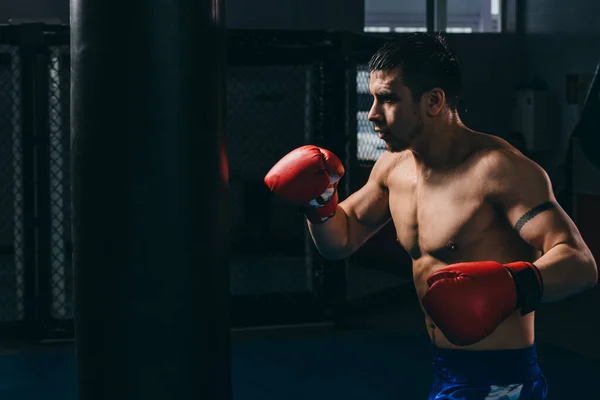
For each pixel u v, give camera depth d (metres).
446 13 8.67
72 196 1.50
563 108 7.74
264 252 8.14
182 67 1.42
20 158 4.73
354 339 4.95
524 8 8.27
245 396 3.92
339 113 5.00
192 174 1.45
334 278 5.08
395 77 1.62
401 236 1.86
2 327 4.79
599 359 4.50
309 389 4.02
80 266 1.48
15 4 7.90
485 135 1.72
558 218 1.59
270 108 8.24
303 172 1.81
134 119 1.41
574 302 5.84
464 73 8.28
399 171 1.88
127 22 1.40
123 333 1.45
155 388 1.46
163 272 1.44
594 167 6.77
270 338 4.96
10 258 7.95
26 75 4.68
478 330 1.41
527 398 1.73
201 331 1.49
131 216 1.43
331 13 8.14
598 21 7.24
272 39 4.84
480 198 1.65
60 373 4.28
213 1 1.47
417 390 3.99
